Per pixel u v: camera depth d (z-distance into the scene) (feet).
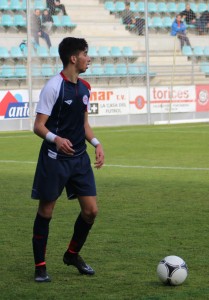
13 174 115.34
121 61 260.83
